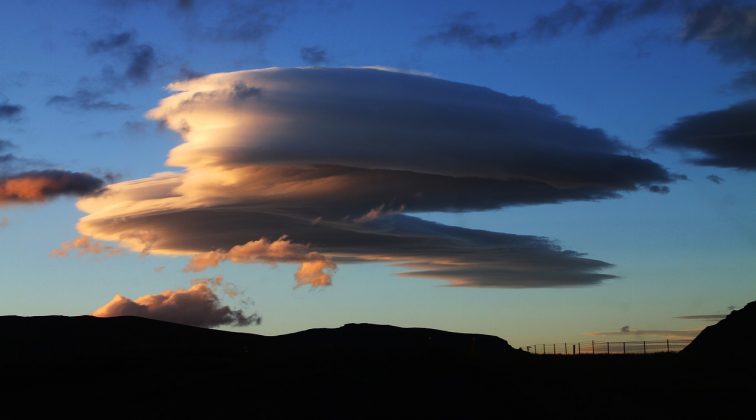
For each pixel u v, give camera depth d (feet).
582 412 196.13
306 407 182.50
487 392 195.11
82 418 180.14
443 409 186.50
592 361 283.59
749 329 310.45
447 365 204.23
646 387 225.97
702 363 278.26
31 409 185.26
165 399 187.11
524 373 225.35
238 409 181.47
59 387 197.88
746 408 208.95
